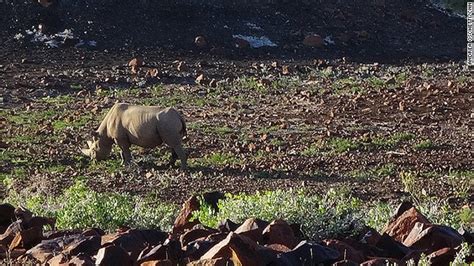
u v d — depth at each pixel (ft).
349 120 158.20
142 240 51.96
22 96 181.68
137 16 238.07
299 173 119.44
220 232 52.60
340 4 258.37
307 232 58.70
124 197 79.61
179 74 204.64
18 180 115.96
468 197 102.06
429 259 47.24
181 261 46.21
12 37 225.56
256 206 63.93
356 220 61.05
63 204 77.46
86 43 225.97
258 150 135.95
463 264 44.91
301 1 254.68
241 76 205.05
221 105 174.91
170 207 82.53
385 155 131.44
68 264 45.19
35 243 53.72
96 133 127.44
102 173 121.49
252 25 242.37
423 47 244.42
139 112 124.26
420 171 120.37
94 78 196.75
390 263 46.65
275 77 205.05
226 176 117.70
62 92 186.50
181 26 237.25
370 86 192.13
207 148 137.69
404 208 63.00
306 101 177.17
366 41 242.99
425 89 184.24
